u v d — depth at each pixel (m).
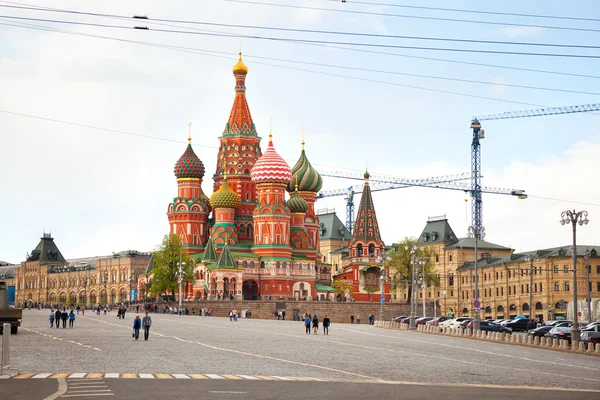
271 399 36.62
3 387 40.38
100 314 186.38
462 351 79.50
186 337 92.69
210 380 44.75
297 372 52.31
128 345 77.38
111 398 36.28
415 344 89.19
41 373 48.50
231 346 78.44
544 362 68.94
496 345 93.75
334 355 69.19
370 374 52.34
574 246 89.12
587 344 85.50
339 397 37.75
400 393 39.97
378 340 95.69
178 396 37.12
